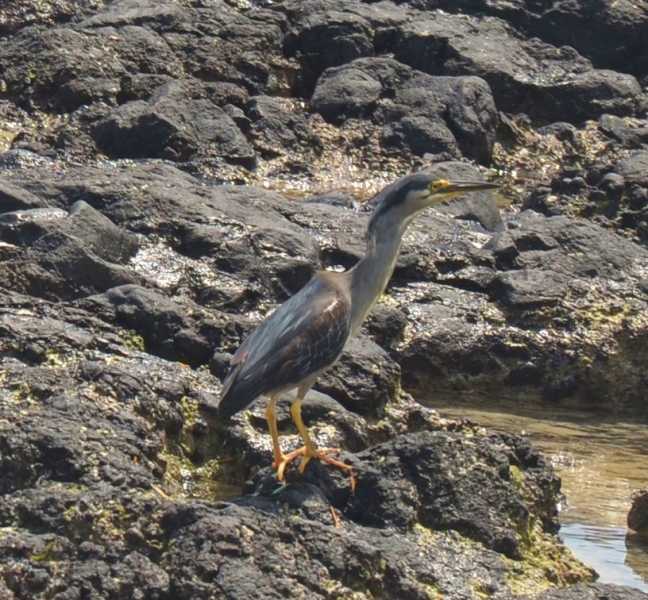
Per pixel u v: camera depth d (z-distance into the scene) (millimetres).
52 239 14867
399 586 9414
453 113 26234
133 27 26953
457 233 18531
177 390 12320
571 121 28422
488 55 28484
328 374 13266
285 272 16688
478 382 16672
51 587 8805
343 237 17766
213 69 26891
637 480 13703
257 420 12406
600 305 17406
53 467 9969
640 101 28781
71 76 25484
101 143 23516
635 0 30922
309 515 9875
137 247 16500
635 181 21000
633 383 16984
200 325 13969
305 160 25141
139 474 9953
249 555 9008
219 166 23531
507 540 10320
